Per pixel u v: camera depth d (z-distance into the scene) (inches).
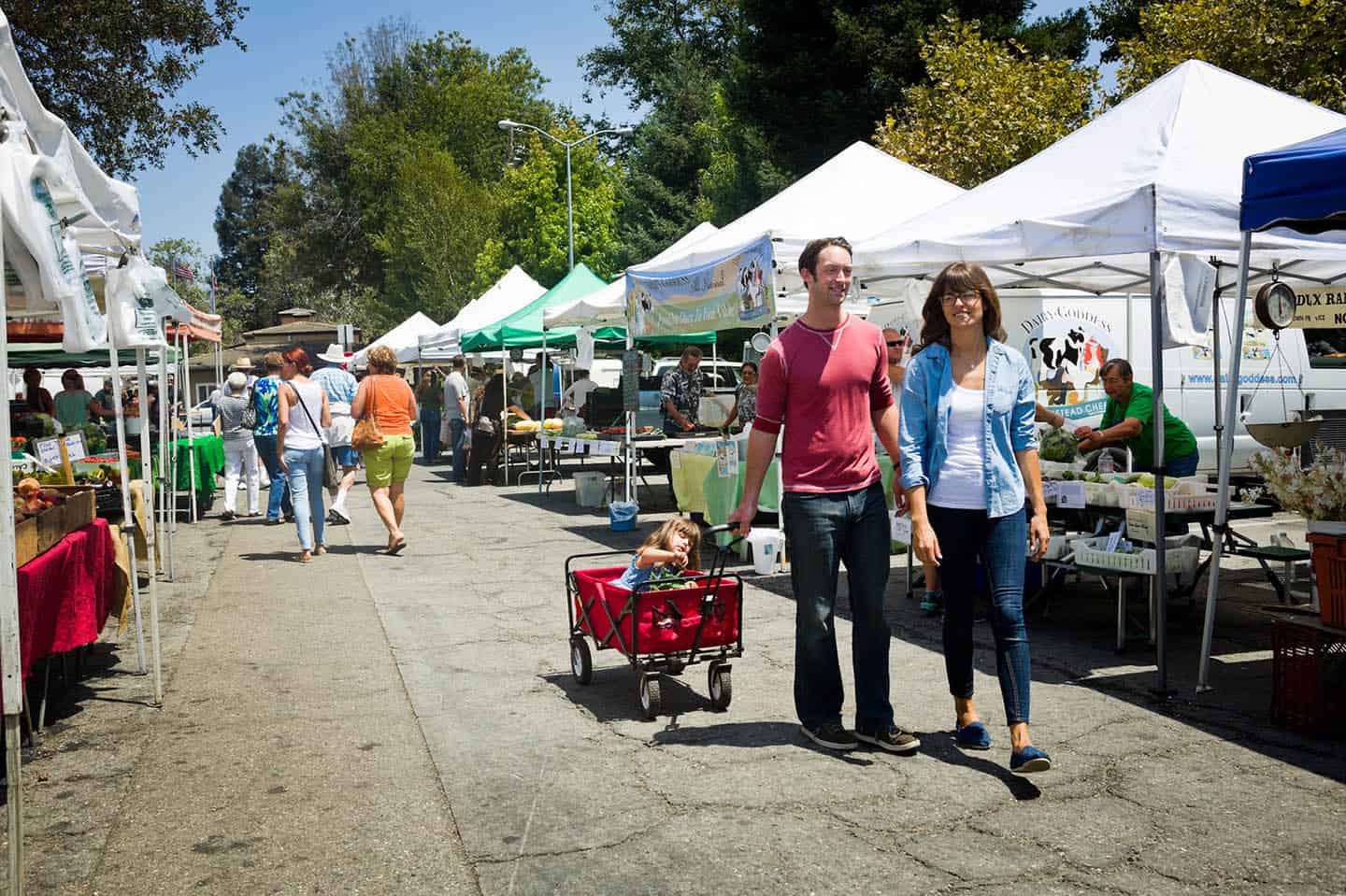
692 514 470.3
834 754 189.0
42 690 221.0
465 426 757.9
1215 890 136.6
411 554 425.4
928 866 144.5
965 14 1104.2
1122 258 323.3
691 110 1844.2
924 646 265.9
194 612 318.3
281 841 156.7
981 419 179.8
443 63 2481.5
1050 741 193.9
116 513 303.4
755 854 149.2
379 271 2448.3
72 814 167.6
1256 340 556.1
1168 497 256.4
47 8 693.9
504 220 1834.4
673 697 229.3
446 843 155.2
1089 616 298.8
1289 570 294.4
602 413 719.1
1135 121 270.1
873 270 296.2
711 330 389.1
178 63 777.6
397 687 238.1
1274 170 201.3
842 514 186.1
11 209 148.8
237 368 569.9
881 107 1101.1
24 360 502.0
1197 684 227.0
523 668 253.8
